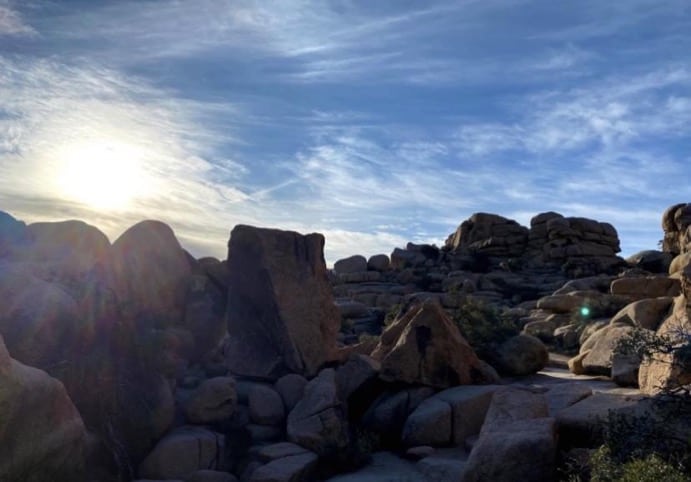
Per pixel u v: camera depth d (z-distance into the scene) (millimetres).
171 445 12789
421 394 16094
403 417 15789
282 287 17469
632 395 13172
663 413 10250
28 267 13734
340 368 17031
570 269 49688
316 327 17625
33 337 11953
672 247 45500
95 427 12305
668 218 45844
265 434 14711
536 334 28312
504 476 10648
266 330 17422
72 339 12531
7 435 9320
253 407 15195
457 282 46875
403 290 48469
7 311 12070
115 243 16641
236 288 17891
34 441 9742
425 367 16266
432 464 13195
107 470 12023
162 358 14016
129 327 13375
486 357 19797
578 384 14969
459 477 12367
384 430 15656
